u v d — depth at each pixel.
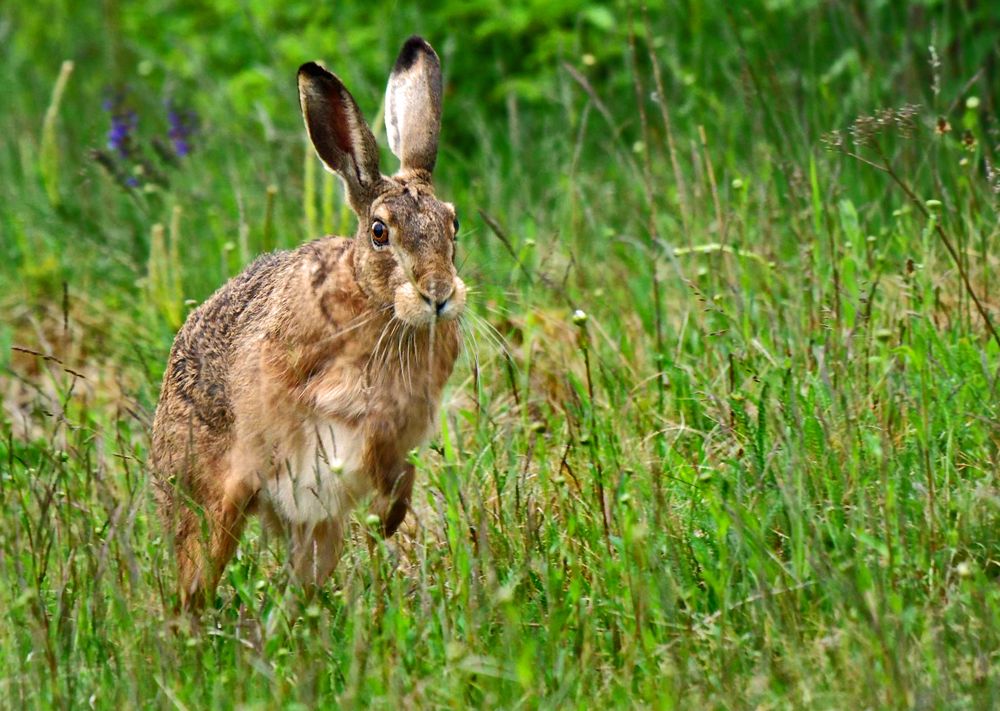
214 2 18.06
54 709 8.02
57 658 8.41
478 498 9.29
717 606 8.61
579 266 12.78
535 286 12.72
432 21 16.80
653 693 7.83
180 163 15.47
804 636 8.12
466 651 8.17
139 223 14.82
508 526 9.36
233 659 8.55
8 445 9.87
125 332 13.46
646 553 8.66
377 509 9.77
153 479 9.95
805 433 9.50
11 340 13.69
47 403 12.52
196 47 18.06
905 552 8.52
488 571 8.58
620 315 12.34
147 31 19.34
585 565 9.14
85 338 13.94
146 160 14.93
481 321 10.10
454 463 9.64
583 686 7.98
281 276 9.89
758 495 9.09
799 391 9.91
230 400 9.82
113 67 18.78
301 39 17.17
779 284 11.83
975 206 11.60
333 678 8.32
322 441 9.70
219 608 9.65
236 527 9.91
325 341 9.59
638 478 9.44
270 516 10.06
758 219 12.64
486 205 14.62
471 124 16.19
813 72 14.38
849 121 13.73
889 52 15.02
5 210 15.57
